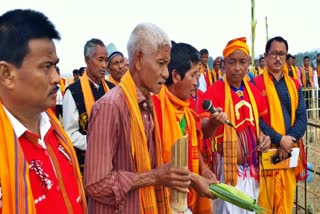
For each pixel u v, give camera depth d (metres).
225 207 3.17
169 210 2.11
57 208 1.37
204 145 3.21
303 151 3.87
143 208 1.96
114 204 1.88
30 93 1.29
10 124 1.27
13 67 1.26
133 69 2.01
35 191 1.30
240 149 3.24
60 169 1.45
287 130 3.70
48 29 1.32
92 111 1.96
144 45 1.93
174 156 1.88
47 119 1.49
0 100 1.30
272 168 3.52
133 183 1.87
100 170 1.84
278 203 3.60
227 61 3.29
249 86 3.43
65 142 1.55
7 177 1.20
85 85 3.88
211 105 2.67
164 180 1.88
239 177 3.26
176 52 2.42
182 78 2.41
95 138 1.89
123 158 1.95
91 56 3.98
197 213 2.80
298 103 3.82
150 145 2.06
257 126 3.34
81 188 1.61
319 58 15.90
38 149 1.36
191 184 2.24
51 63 1.32
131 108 1.95
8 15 1.28
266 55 3.82
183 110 2.52
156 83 1.98
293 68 13.48
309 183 5.88
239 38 3.27
